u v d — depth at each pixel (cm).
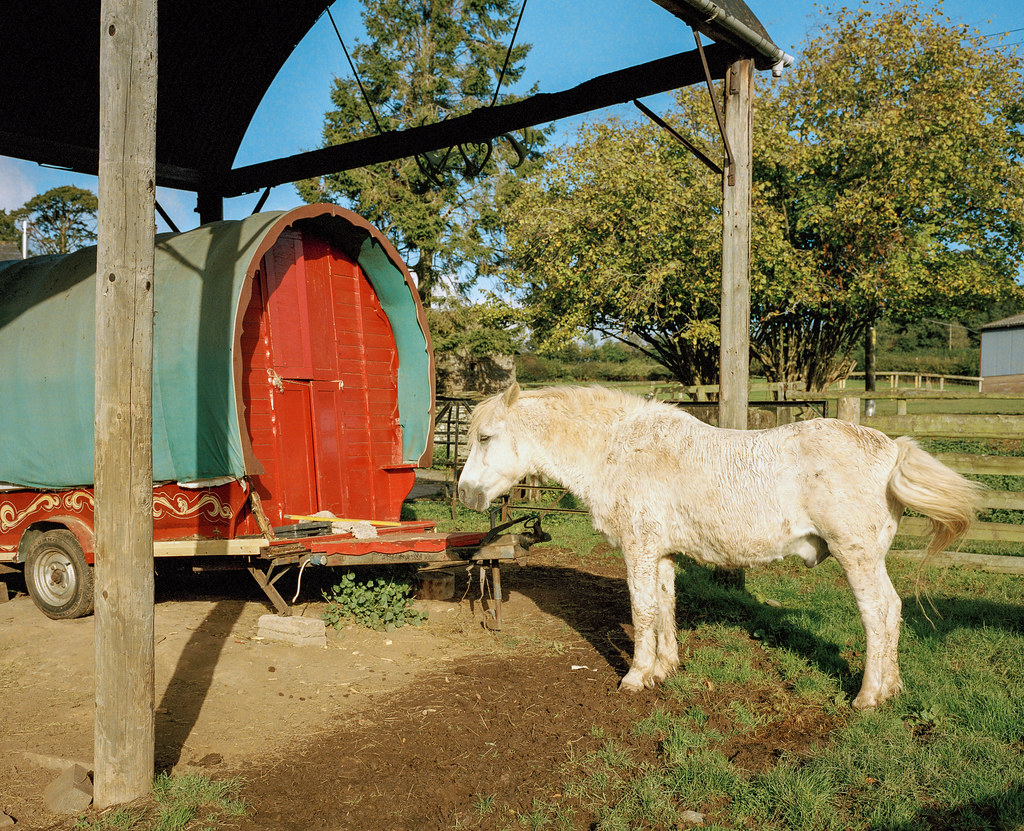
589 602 686
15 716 427
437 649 553
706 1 553
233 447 536
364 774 362
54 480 624
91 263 658
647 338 1814
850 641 538
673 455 459
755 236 1475
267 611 628
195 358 550
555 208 1661
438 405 1233
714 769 350
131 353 319
